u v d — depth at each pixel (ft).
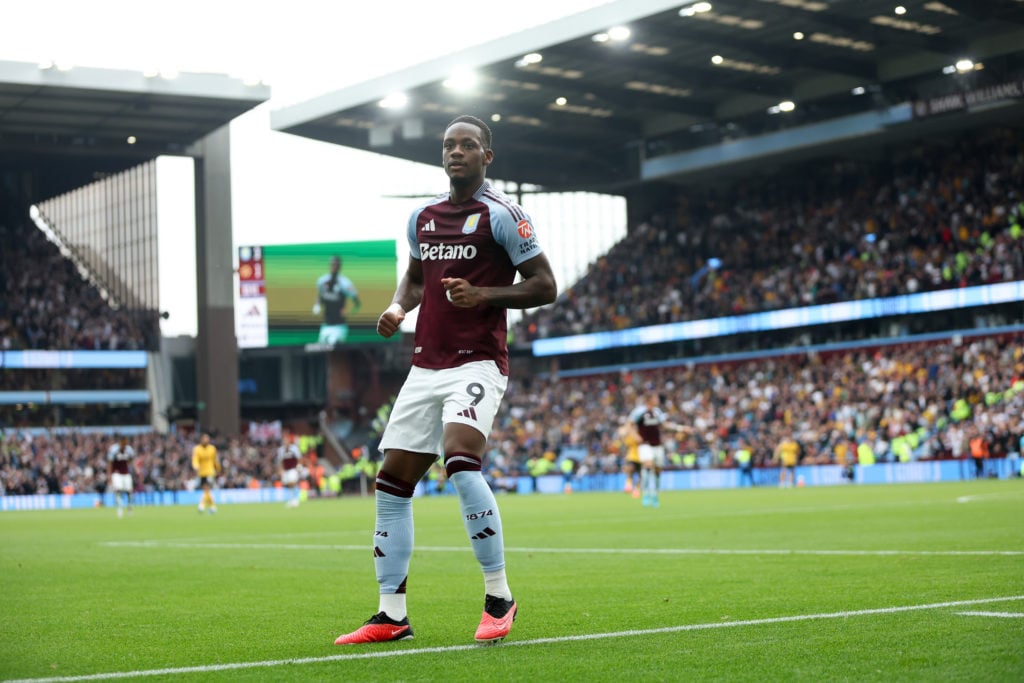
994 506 64.13
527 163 179.83
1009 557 33.06
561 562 37.86
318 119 154.81
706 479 151.23
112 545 55.47
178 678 17.16
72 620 25.21
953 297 146.20
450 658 18.33
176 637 22.09
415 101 151.94
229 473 169.48
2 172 191.11
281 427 203.92
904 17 126.00
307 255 189.16
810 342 162.91
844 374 153.48
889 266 155.74
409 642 20.33
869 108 150.30
